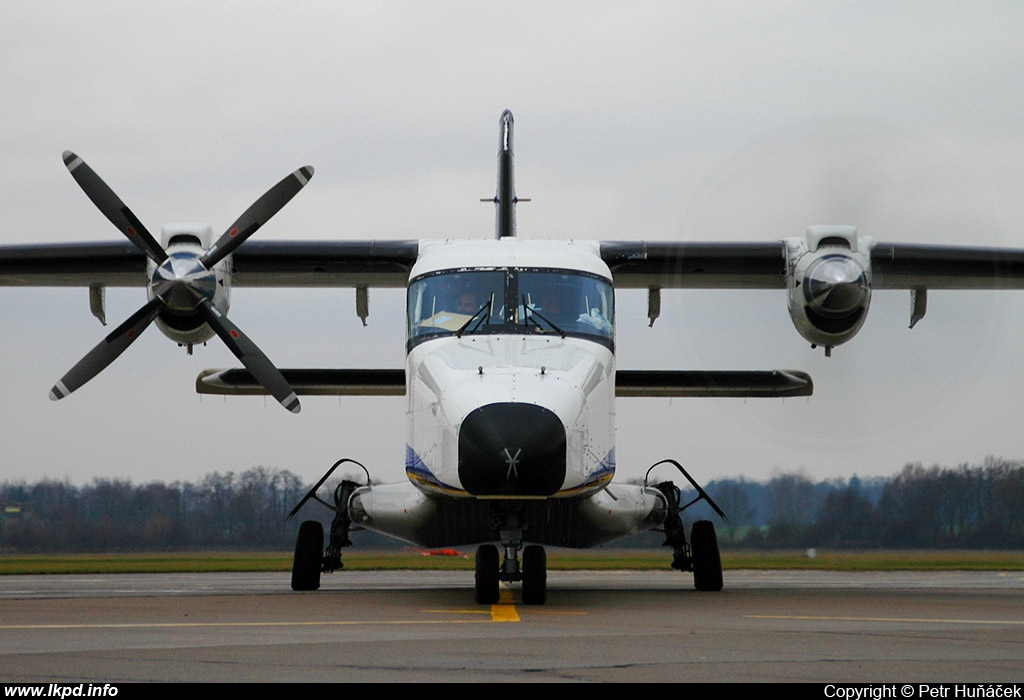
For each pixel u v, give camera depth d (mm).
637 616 32906
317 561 49031
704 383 51438
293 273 55406
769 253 52406
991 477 117375
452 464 35188
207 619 31688
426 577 74000
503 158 57344
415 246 53750
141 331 47812
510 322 39906
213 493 151125
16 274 56438
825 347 51219
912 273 54250
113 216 49750
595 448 37344
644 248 52062
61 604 39219
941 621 31609
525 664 21797
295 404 47375
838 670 21172
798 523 115250
